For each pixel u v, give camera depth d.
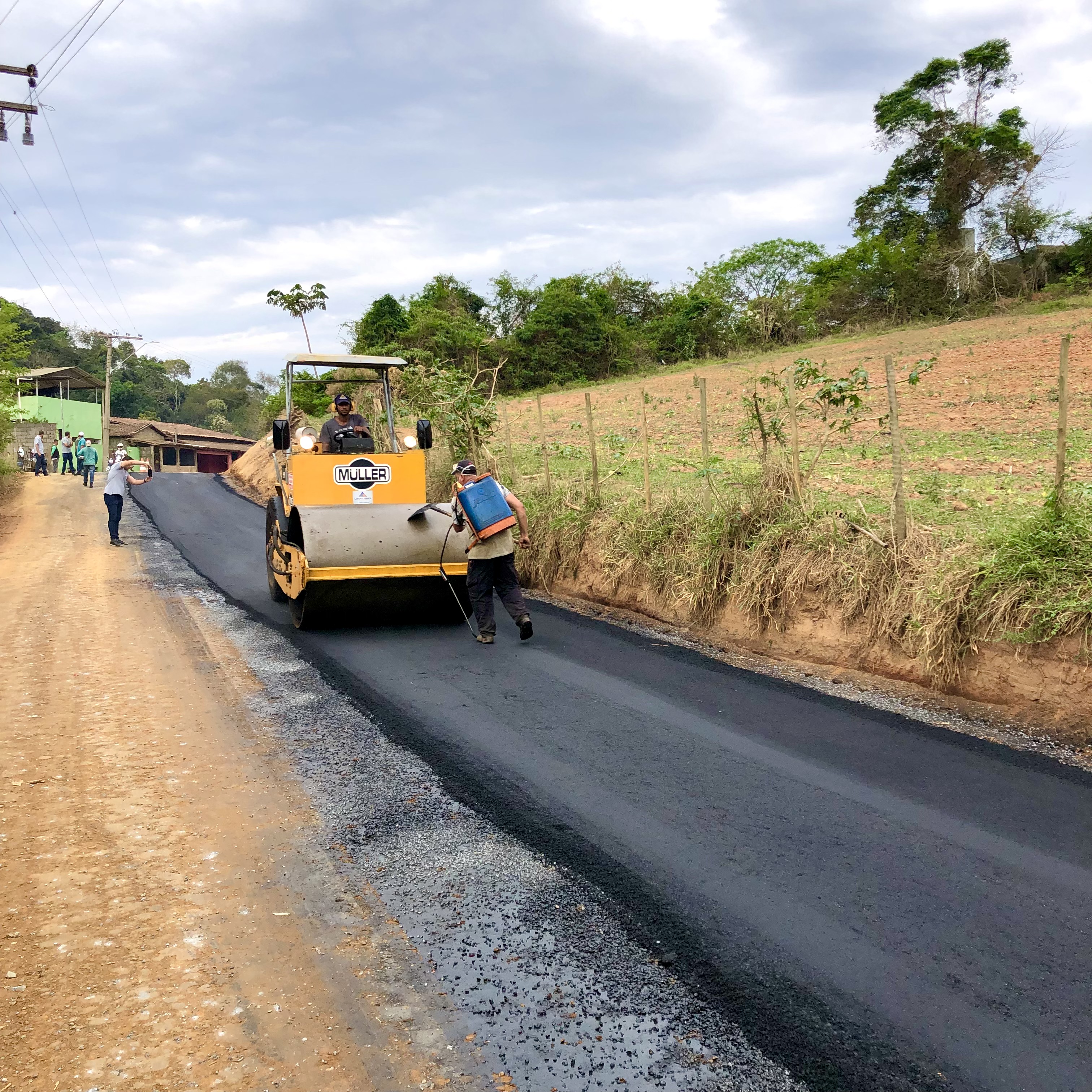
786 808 4.48
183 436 59.56
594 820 4.36
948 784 4.74
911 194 38.69
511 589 7.88
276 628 8.70
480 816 4.42
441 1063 2.74
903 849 4.05
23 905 3.59
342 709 6.08
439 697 6.30
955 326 27.94
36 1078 2.60
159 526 17.34
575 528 10.00
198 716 5.96
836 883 3.76
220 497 21.81
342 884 3.80
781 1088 2.64
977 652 5.91
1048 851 4.02
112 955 3.25
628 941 3.37
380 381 9.61
